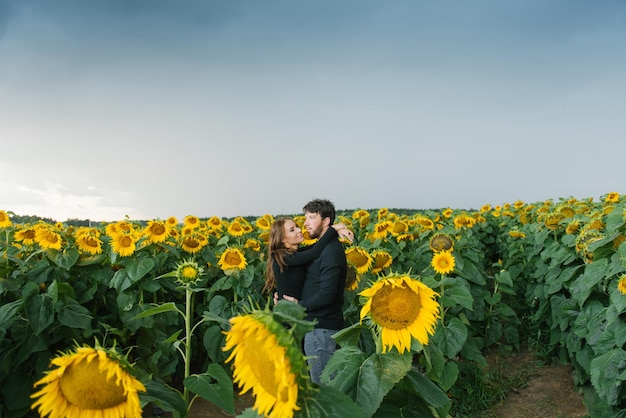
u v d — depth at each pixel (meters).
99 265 6.41
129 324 5.97
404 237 8.61
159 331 6.29
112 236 6.18
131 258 6.21
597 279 5.07
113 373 1.90
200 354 7.11
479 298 7.31
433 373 3.24
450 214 12.98
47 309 5.03
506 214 14.47
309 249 4.93
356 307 6.10
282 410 1.66
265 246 8.91
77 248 6.45
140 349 6.19
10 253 6.70
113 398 1.98
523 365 7.49
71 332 5.37
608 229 5.06
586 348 5.78
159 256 6.64
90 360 1.94
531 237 9.93
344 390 2.28
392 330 2.39
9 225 7.29
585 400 5.90
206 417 5.93
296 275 5.02
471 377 6.57
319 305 4.68
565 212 8.80
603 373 4.36
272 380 1.68
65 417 1.97
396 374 2.28
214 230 9.66
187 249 7.36
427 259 7.82
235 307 6.57
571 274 6.22
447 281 5.55
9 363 4.87
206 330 6.38
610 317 4.60
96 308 6.39
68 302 5.30
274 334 1.58
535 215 12.91
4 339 4.96
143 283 6.23
